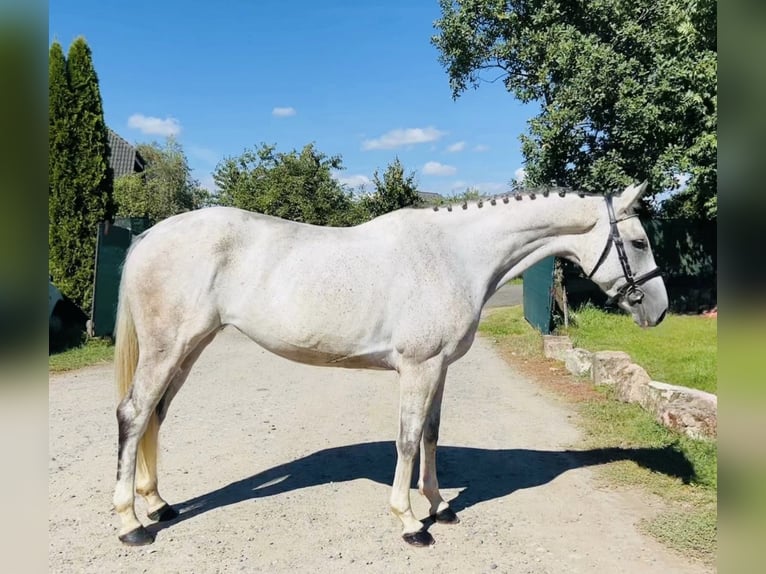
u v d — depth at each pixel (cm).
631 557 313
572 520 357
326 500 386
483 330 1202
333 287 318
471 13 1308
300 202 1806
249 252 326
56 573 291
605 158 1150
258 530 341
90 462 449
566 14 1239
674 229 1415
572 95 1106
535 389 700
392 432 540
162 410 353
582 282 1241
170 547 319
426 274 324
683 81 1030
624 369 619
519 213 351
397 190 1709
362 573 296
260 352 1005
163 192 3120
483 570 300
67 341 963
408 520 330
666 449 458
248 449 486
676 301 1409
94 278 996
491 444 503
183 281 317
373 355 328
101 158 1025
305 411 610
